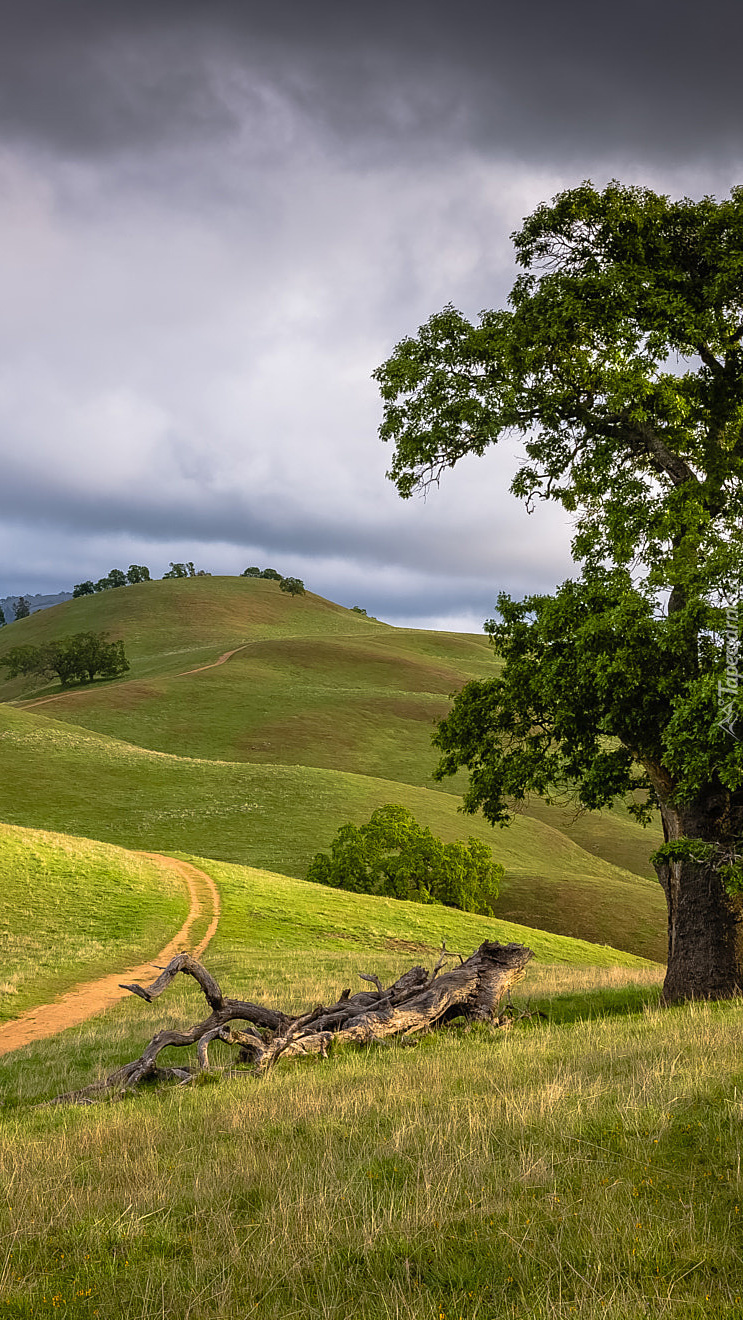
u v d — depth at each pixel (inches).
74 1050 695.1
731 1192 225.9
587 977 1031.6
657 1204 222.7
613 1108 300.7
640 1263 193.2
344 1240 217.5
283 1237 220.2
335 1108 348.8
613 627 596.1
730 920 653.9
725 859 617.6
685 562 615.5
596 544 722.8
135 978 1037.8
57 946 1152.8
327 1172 266.4
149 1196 263.1
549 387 708.7
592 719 652.1
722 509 694.5
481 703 733.9
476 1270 197.6
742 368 689.0
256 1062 524.4
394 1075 416.8
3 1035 787.4
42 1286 209.8
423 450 725.9
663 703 615.5
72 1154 325.4
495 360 701.9
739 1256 193.5
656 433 719.7
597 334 666.8
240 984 983.6
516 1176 247.0
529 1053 442.6
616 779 659.4
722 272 651.5
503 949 733.3
